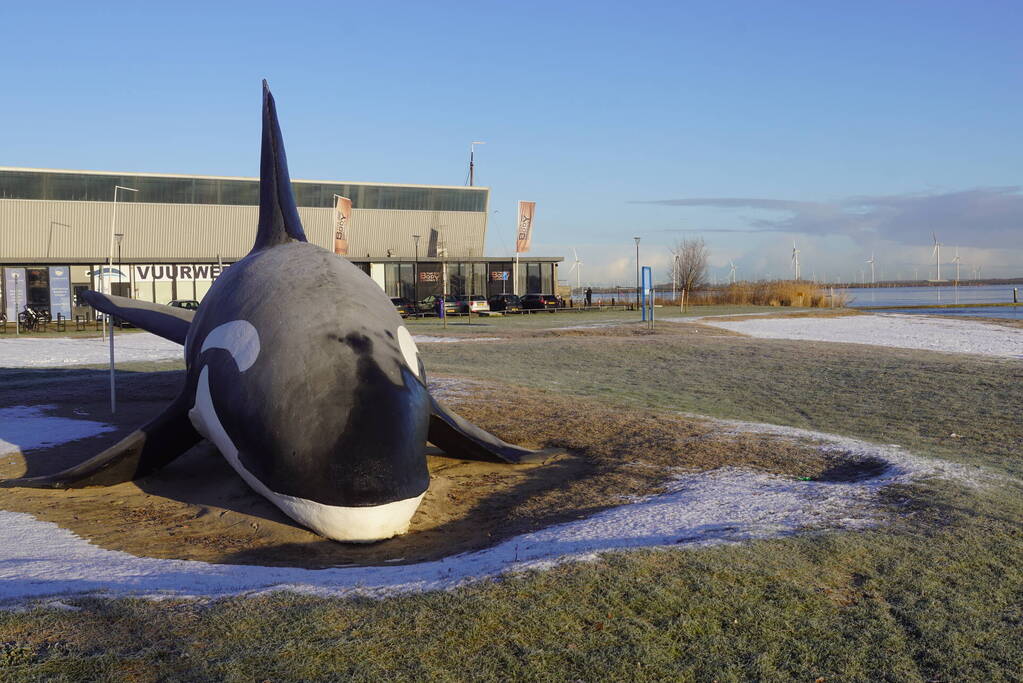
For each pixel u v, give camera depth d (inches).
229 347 364.8
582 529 315.3
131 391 691.4
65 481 394.3
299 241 458.3
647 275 1509.6
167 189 2368.4
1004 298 5132.9
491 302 2400.3
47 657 191.2
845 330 1552.7
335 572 270.4
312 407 326.3
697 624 218.5
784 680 192.4
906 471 400.2
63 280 1999.3
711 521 319.0
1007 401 653.9
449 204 2763.3
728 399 695.1
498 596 231.0
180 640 201.6
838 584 249.6
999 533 299.1
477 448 426.0
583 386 753.6
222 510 364.8
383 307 385.1
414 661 194.2
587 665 195.5
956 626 221.6
